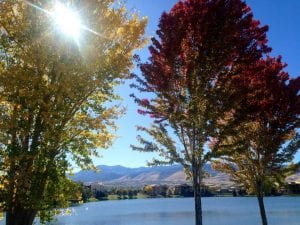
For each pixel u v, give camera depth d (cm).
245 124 1337
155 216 9381
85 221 8338
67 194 1087
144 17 1123
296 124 1422
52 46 973
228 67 1181
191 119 1109
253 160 1493
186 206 14562
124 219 8681
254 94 1252
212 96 1104
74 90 976
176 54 1124
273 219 5966
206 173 1219
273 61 1505
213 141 1382
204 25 1111
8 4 994
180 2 1187
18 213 973
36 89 946
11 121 920
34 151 923
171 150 1158
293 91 1410
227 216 7731
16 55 1002
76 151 1083
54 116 938
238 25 1143
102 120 1023
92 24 1044
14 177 898
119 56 1049
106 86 1045
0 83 910
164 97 1194
